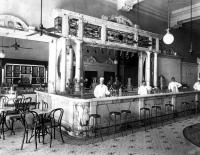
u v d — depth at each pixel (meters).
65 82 8.12
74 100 6.00
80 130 5.94
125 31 9.68
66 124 6.51
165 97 8.66
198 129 3.62
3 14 7.78
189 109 9.99
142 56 11.20
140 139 5.75
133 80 12.48
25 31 7.93
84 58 10.59
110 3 10.78
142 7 12.05
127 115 7.12
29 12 8.41
